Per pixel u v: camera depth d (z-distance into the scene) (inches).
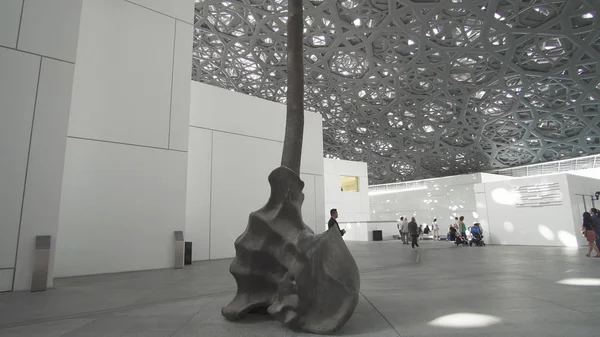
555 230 701.9
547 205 720.3
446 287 211.5
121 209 350.0
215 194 481.1
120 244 343.9
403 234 860.6
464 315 137.3
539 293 183.0
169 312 154.9
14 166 242.2
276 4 852.0
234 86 1294.3
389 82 1122.7
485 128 1274.6
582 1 717.9
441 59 981.8
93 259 327.3
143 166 370.6
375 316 140.1
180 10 422.9
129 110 369.7
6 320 142.2
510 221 779.4
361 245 810.2
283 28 927.0
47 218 248.5
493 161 1480.1
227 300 183.2
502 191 799.7
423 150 1504.7
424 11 821.9
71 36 274.5
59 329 126.7
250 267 147.4
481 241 750.5
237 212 497.4
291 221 149.3
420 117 1282.0
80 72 347.3
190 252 404.2
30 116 251.4
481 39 868.6
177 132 399.2
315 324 120.0
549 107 1088.2
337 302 123.7
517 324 121.3
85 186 334.3
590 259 385.7
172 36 412.2
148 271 338.0
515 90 1053.8
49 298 198.7
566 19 768.9
